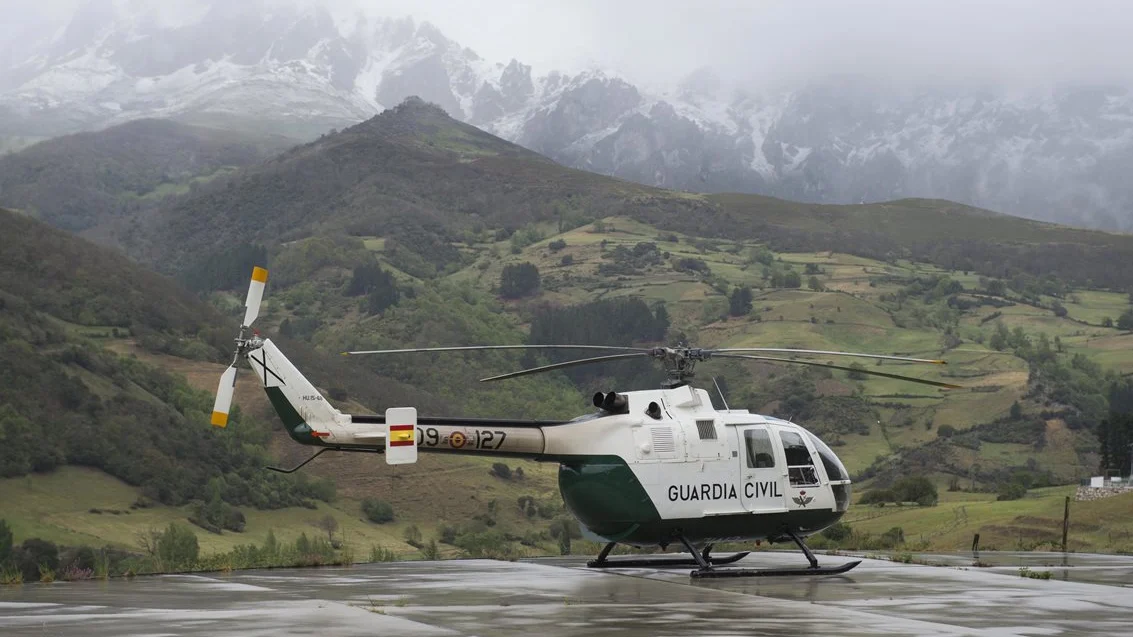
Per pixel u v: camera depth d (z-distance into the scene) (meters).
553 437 19.94
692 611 14.66
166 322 146.62
